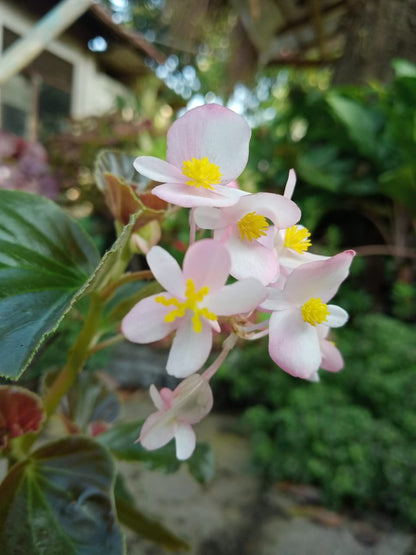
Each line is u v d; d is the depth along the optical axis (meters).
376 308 0.46
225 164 0.09
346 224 0.53
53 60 0.88
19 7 0.79
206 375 0.08
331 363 0.10
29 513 0.10
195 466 0.15
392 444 0.30
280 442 0.33
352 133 0.47
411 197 0.42
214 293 0.08
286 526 0.28
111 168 0.12
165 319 0.08
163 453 0.15
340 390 0.35
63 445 0.11
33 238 0.10
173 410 0.08
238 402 0.45
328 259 0.08
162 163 0.08
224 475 0.34
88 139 0.58
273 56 0.95
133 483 0.31
